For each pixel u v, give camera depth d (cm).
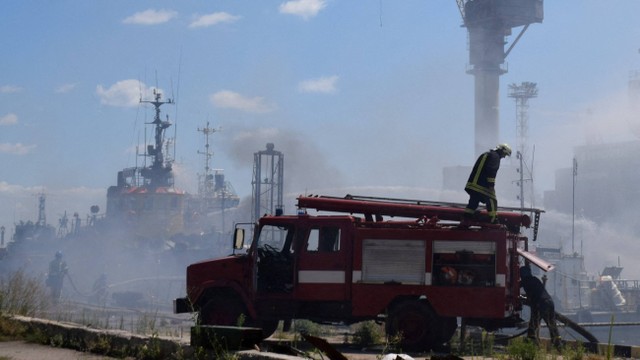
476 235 1478
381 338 1588
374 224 1510
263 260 1577
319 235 1534
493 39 17488
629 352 1502
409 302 1477
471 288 1465
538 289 1556
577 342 1472
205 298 1605
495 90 17562
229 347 911
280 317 1550
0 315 1305
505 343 1623
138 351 1032
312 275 1521
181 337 1051
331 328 2067
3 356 1046
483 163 1557
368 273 1491
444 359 829
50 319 1422
